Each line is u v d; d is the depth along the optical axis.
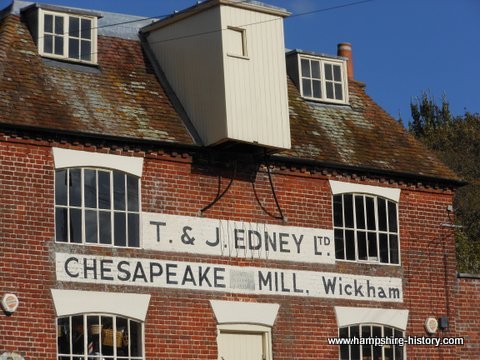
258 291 24.34
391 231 26.67
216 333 23.62
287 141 24.66
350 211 26.11
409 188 27.14
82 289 22.11
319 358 24.89
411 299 26.61
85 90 24.08
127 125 23.61
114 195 22.94
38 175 22.06
